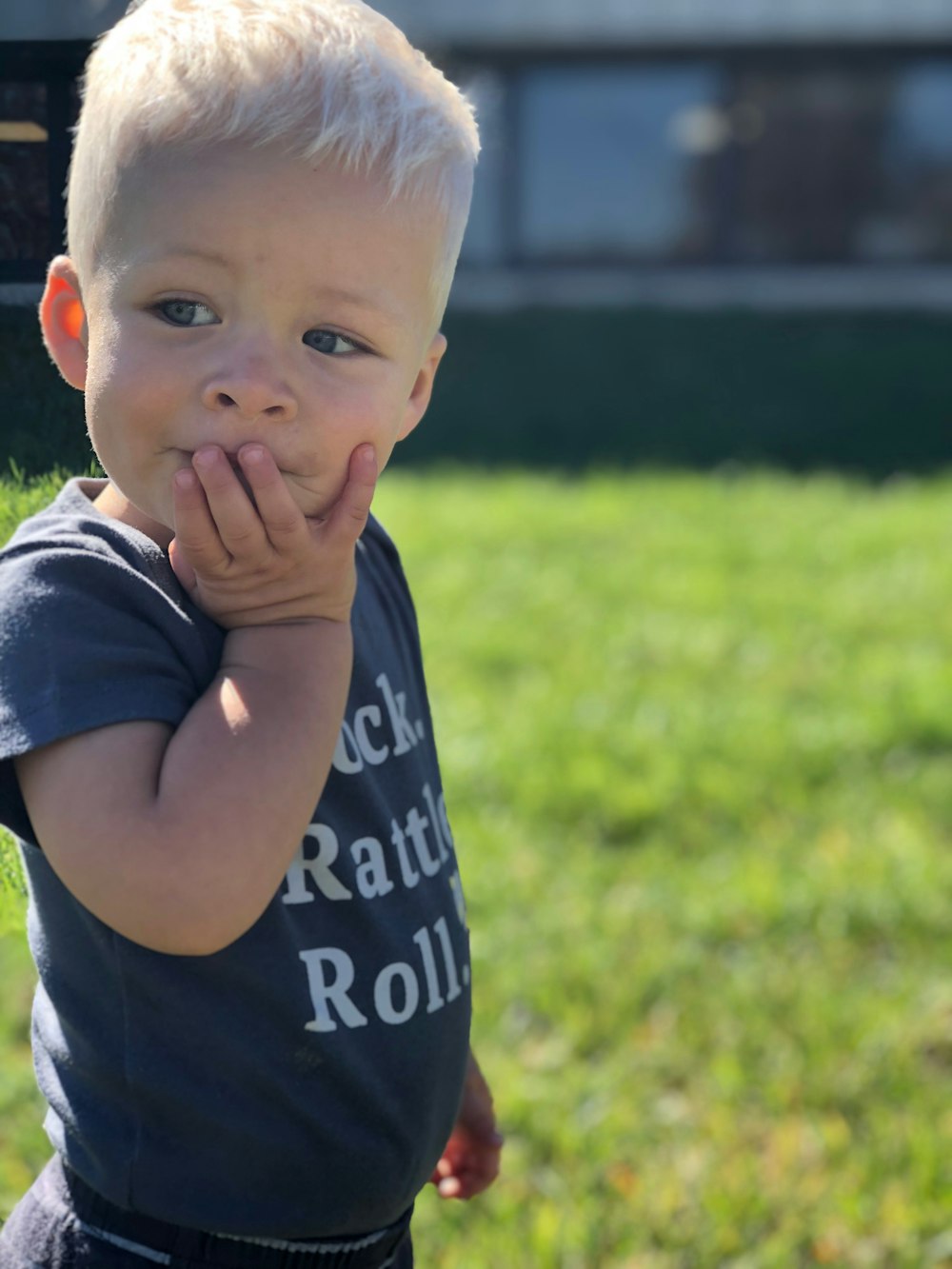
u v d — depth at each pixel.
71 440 1.36
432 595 6.46
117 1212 1.23
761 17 16.53
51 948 1.24
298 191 1.08
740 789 4.39
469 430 10.49
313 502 1.13
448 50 16.66
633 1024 3.17
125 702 1.09
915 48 16.56
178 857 1.06
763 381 12.20
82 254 1.14
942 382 12.11
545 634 5.96
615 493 8.55
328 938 1.25
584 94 16.84
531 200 17.05
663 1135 2.83
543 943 3.49
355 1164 1.27
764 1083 2.97
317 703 1.12
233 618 1.14
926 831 4.18
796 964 3.45
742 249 17.17
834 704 5.16
